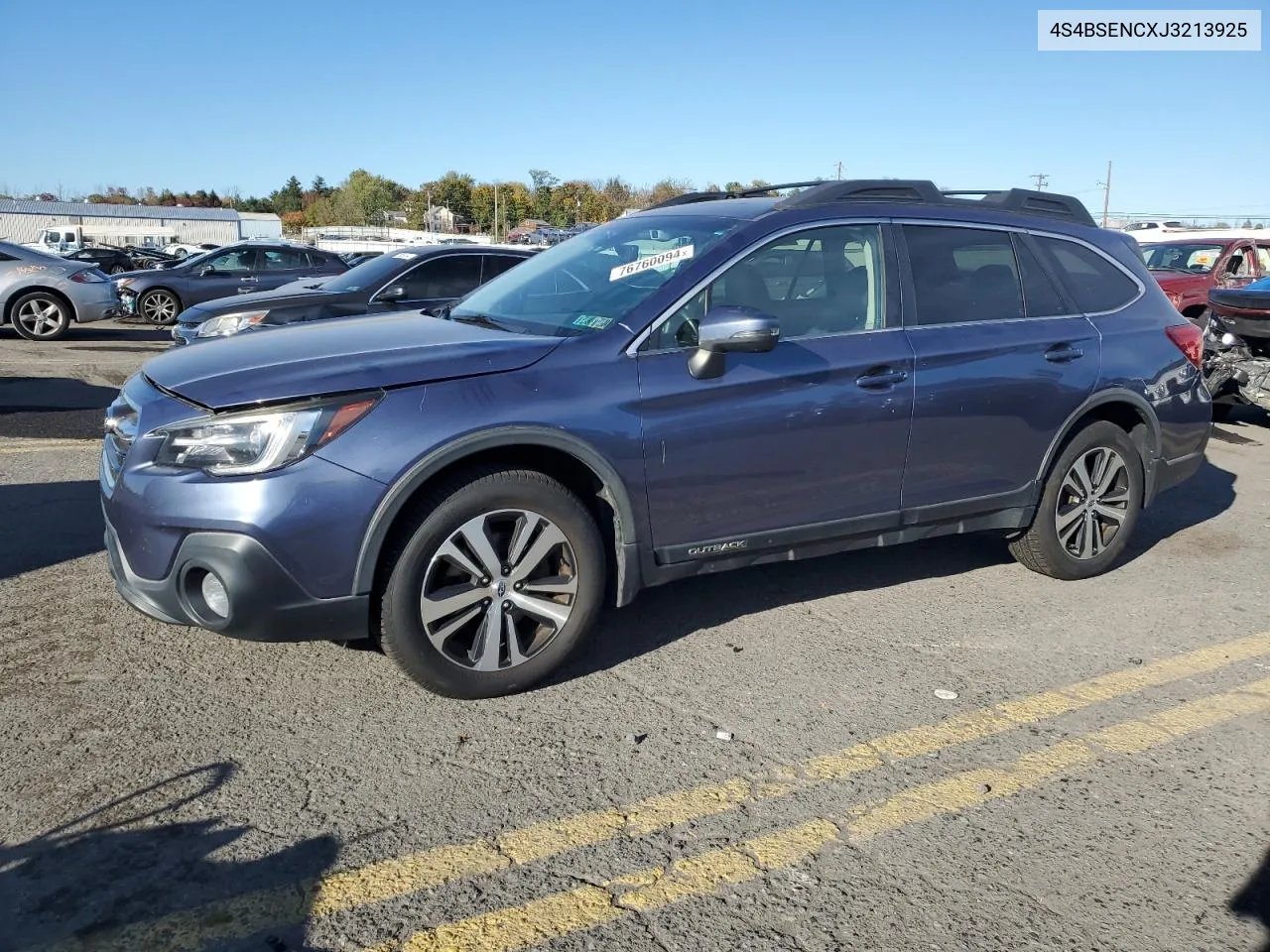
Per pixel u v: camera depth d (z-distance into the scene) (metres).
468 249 9.57
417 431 3.41
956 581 5.23
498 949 2.46
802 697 3.86
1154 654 4.39
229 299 9.44
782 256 4.23
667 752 3.42
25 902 2.56
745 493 4.05
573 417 3.64
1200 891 2.80
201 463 3.30
